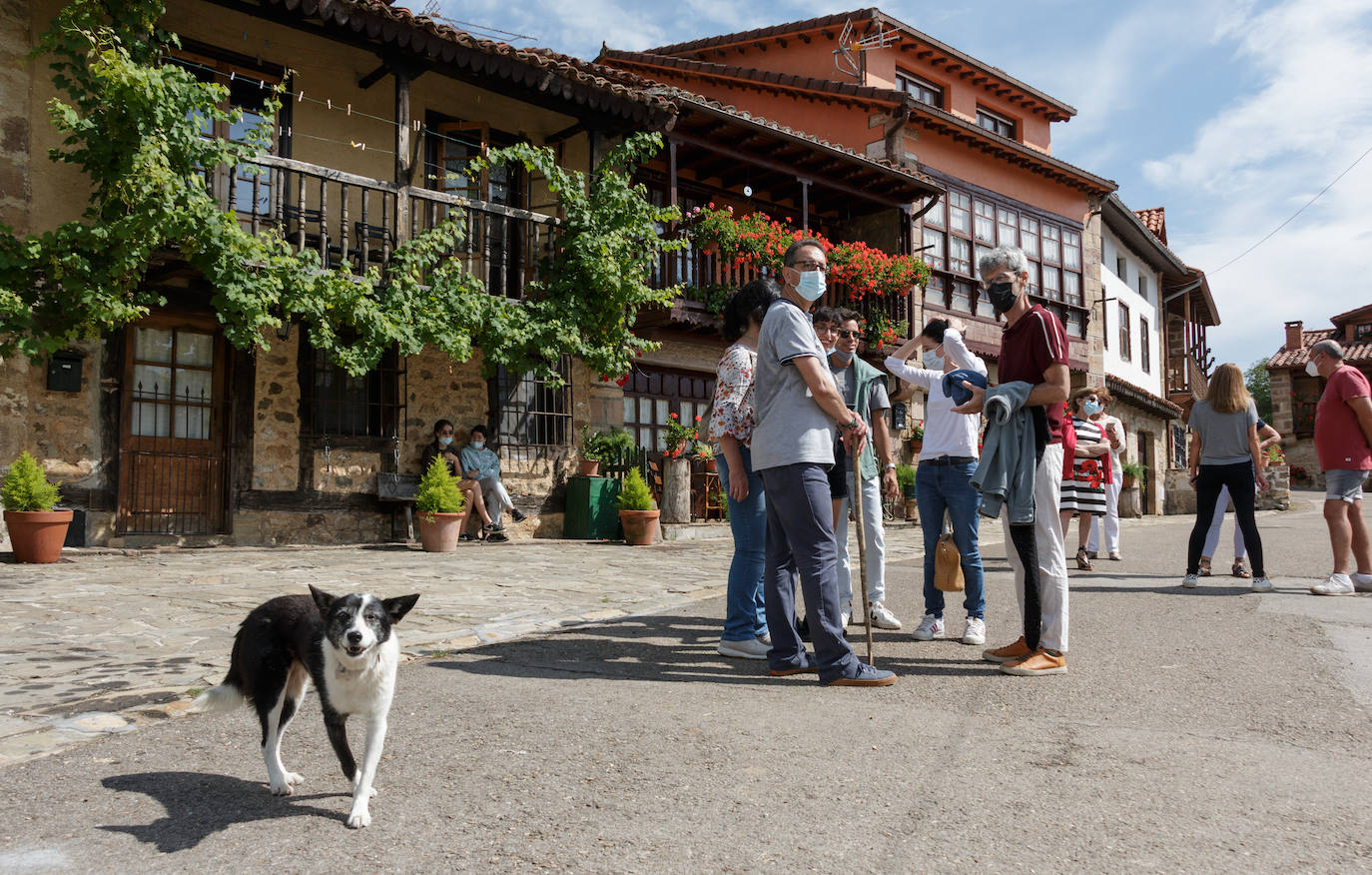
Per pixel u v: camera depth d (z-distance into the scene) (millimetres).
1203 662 4348
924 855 2270
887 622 5496
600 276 11758
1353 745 3104
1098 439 8836
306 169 9867
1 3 9242
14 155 9281
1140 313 27641
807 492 4074
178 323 10680
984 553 10266
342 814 2584
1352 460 6426
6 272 8523
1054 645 4242
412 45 10508
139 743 3254
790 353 4086
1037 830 2412
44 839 2418
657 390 14805
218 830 2477
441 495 10266
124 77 8320
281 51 11297
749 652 4691
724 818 2514
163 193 8672
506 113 13359
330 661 2611
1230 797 2631
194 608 5953
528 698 3801
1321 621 5352
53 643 4844
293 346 11195
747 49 20047
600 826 2471
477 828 2471
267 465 10945
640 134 12484
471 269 12695
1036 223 21000
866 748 3104
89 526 9750
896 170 15953
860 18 18109
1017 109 21609
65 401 9672
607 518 13055
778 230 13961
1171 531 14312
